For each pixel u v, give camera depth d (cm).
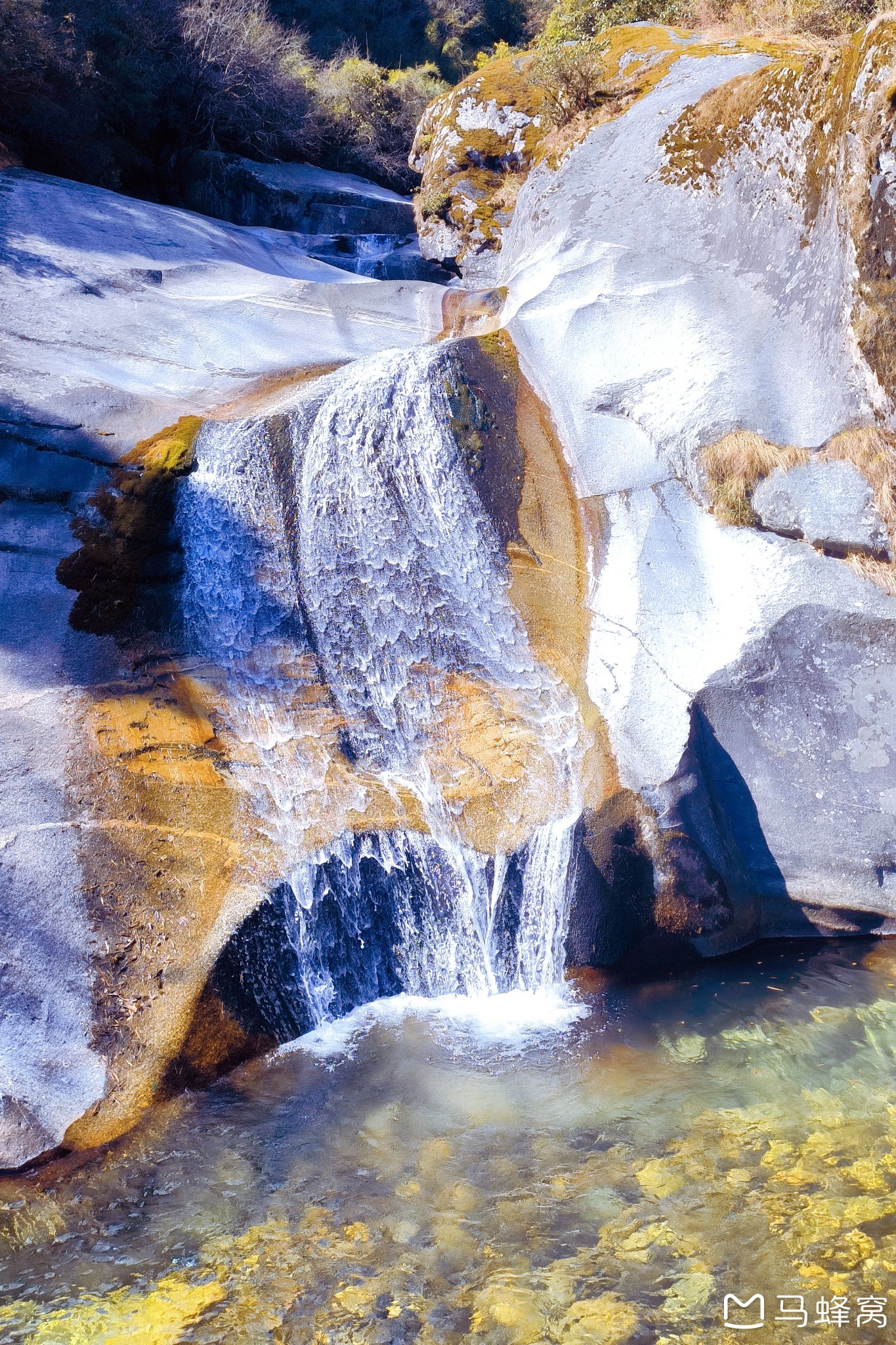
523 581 741
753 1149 462
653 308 851
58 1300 386
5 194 1133
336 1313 382
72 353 857
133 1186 443
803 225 792
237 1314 381
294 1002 554
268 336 973
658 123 1011
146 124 1472
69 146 1309
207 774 606
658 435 770
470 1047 545
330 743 657
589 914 605
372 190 1652
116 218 1180
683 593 700
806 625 660
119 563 682
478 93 1365
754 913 655
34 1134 453
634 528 743
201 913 536
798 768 658
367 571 743
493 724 670
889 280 679
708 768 663
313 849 575
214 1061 512
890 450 682
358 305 1073
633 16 1417
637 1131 477
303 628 719
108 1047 488
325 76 1859
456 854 592
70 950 507
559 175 1114
